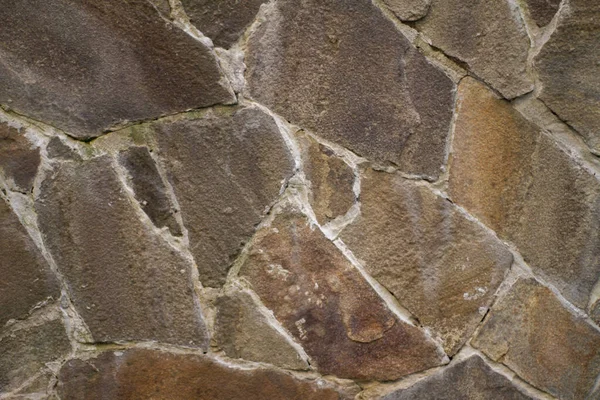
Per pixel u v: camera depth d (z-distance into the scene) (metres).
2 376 1.20
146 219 1.23
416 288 1.29
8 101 1.19
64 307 1.22
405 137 1.29
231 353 1.25
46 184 1.21
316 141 1.26
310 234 1.26
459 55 1.30
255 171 1.25
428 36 1.29
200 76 1.23
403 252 1.29
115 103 1.22
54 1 1.20
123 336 1.23
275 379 1.26
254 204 1.25
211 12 1.23
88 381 1.23
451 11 1.30
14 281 1.20
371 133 1.28
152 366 1.24
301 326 1.26
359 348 1.28
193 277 1.24
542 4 1.30
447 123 1.30
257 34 1.24
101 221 1.22
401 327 1.29
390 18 1.28
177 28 1.22
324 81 1.26
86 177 1.21
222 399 1.25
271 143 1.25
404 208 1.29
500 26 1.30
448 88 1.30
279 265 1.26
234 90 1.24
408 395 1.29
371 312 1.28
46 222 1.21
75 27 1.20
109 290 1.23
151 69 1.22
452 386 1.30
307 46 1.25
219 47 1.23
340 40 1.26
